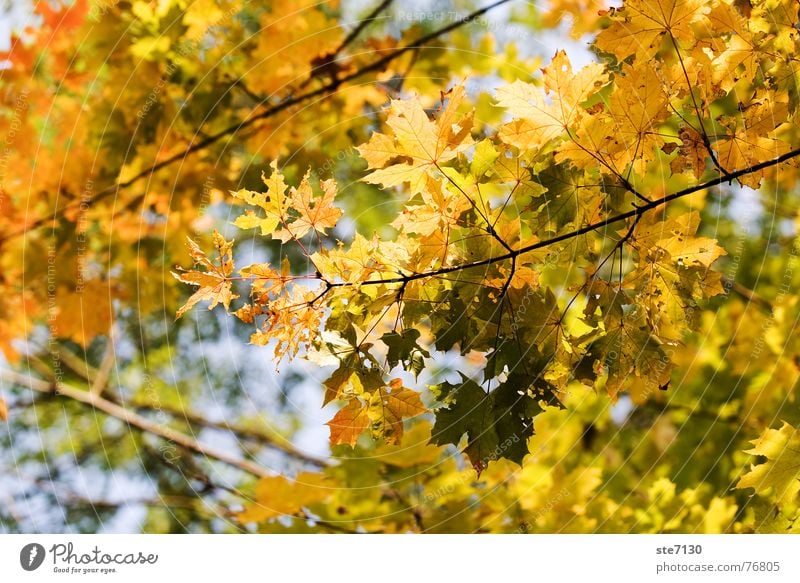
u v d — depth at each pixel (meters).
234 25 4.08
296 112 4.12
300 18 4.04
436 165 2.47
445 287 2.63
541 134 2.54
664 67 2.57
